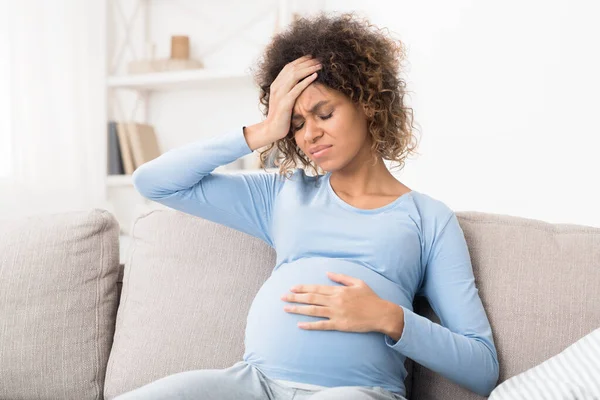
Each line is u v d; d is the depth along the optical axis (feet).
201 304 4.82
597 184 9.42
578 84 9.50
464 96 10.13
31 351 4.87
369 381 4.03
